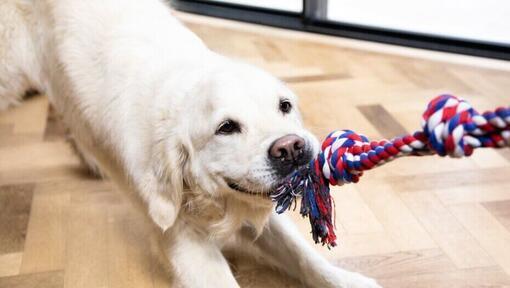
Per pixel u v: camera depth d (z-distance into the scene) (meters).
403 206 2.24
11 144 2.74
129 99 1.86
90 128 2.09
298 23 4.06
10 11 2.38
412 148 1.13
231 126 1.54
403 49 3.68
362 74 3.40
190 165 1.68
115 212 2.27
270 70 3.46
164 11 2.20
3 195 2.37
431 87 3.21
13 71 2.47
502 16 3.85
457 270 1.90
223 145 1.56
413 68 3.45
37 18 2.34
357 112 2.95
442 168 2.48
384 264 1.94
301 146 1.44
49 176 2.49
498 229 2.09
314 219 1.43
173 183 1.69
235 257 2.05
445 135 1.03
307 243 1.87
